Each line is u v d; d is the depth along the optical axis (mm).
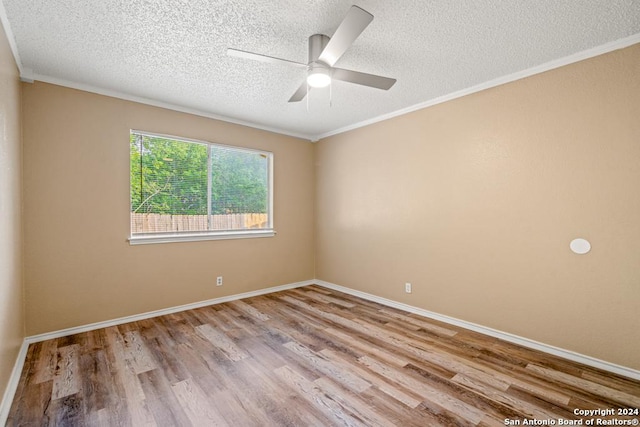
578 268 2277
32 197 2537
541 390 1923
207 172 3656
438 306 3158
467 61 2367
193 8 1760
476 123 2838
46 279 2607
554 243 2389
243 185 4004
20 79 2453
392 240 3611
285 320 3137
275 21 1884
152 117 3193
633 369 2051
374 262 3832
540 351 2449
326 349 2486
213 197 3719
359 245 4027
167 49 2211
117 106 2977
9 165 2014
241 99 3160
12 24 1898
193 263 3494
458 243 2990
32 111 2539
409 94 3031
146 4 1728
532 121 2488
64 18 1848
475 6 1726
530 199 2508
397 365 2232
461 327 2959
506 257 2654
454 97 2988
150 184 3236
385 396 1860
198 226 3584
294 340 2654
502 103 2660
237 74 2592
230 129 3809
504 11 1771
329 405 1776
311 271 4730
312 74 1999
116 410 1724
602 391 1909
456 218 3000
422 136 3285
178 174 3430
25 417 1658
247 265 3980
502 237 2678
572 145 2293
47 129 2613
